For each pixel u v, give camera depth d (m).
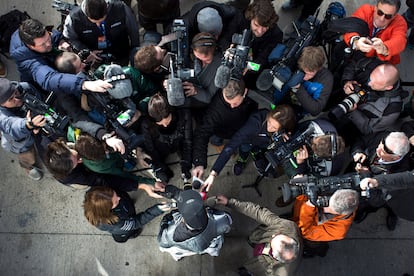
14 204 4.48
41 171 4.51
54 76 3.51
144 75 3.71
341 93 4.12
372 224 4.42
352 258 4.32
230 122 3.73
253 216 3.60
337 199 3.15
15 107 3.59
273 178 4.52
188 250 3.26
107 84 3.35
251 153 4.29
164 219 3.56
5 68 4.84
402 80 4.91
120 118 3.48
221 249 4.30
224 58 3.46
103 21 3.79
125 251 4.33
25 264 4.31
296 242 3.22
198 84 3.72
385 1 3.62
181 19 3.80
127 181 3.73
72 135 3.58
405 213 3.62
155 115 3.34
